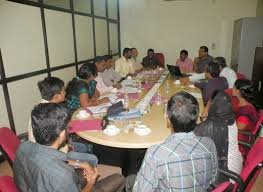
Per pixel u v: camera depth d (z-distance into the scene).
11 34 2.74
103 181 1.53
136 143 1.61
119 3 6.31
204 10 5.93
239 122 1.89
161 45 6.42
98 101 2.60
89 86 2.74
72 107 2.48
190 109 1.08
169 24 6.21
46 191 1.01
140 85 3.48
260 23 4.87
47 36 3.43
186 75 4.22
